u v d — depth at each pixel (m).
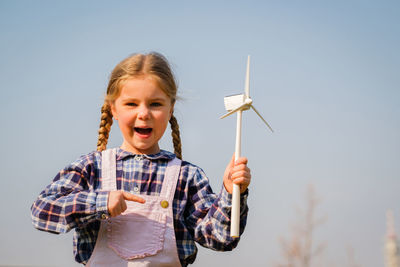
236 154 1.91
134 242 2.06
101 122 2.61
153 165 2.24
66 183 2.12
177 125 2.76
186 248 2.16
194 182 2.26
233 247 2.08
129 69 2.23
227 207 1.99
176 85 2.39
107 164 2.21
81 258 2.09
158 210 2.14
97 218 1.95
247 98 1.88
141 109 2.20
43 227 1.98
